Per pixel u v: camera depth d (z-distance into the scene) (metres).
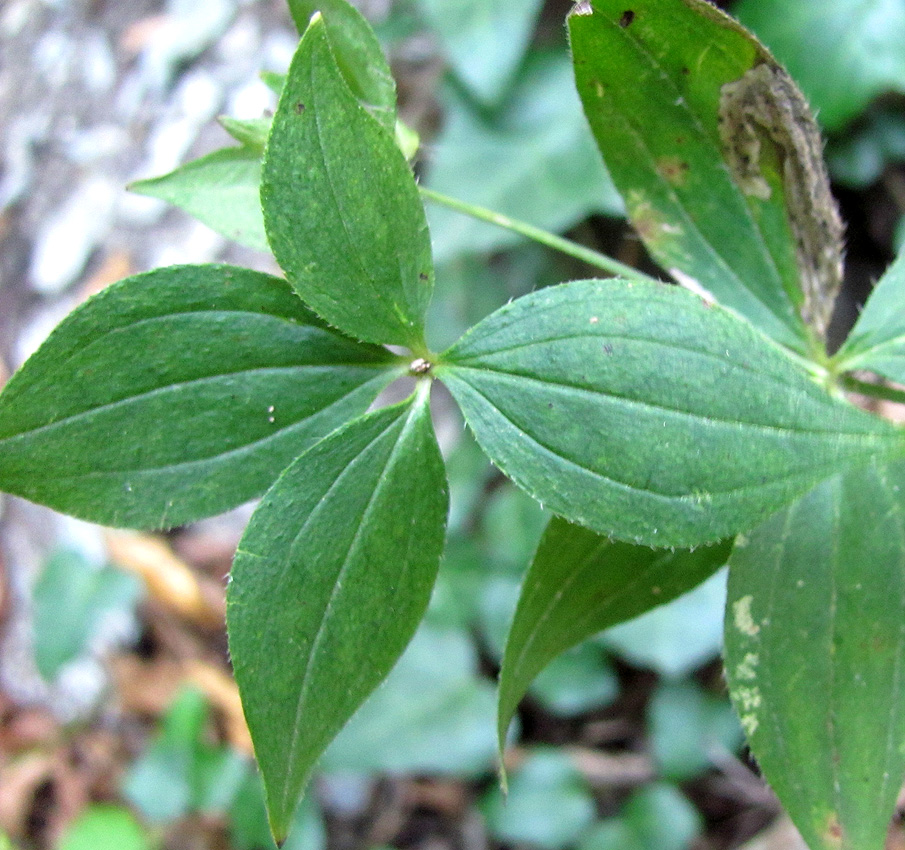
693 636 0.29
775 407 0.11
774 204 0.15
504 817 0.30
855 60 0.28
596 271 0.32
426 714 0.31
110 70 0.40
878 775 0.14
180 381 0.12
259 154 0.14
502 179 0.32
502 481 0.33
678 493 0.11
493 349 0.12
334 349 0.13
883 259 0.31
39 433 0.12
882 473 0.14
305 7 0.13
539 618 0.14
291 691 0.12
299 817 0.31
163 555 0.35
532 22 0.31
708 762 0.30
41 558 0.37
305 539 0.12
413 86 0.35
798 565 0.14
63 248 0.38
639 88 0.14
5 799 0.34
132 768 0.33
